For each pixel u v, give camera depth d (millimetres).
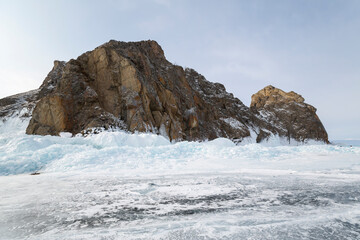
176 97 32281
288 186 5871
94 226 3264
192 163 10586
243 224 3221
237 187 5809
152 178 7398
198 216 3631
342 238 2750
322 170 8578
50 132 23016
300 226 3133
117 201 4656
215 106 46938
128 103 24672
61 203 4555
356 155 12414
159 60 37094
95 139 15797
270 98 69000
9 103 39344
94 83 26859
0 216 3779
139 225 3264
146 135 17156
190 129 31375
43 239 2832
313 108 64125
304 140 57375
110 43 31500
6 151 11969
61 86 25844
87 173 8609
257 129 51250
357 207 4027
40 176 8070
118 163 10273
